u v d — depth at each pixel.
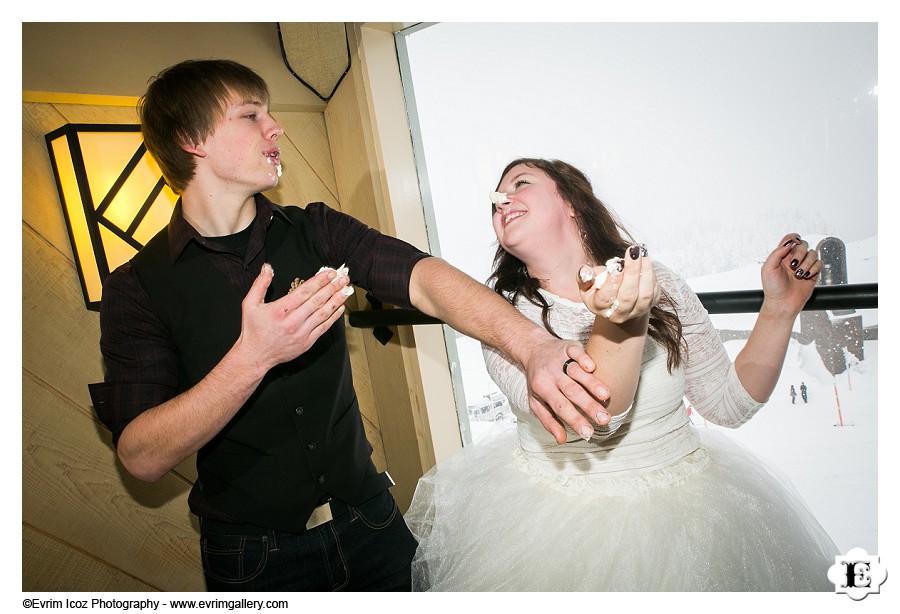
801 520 1.16
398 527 1.42
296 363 1.26
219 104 1.21
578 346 0.89
